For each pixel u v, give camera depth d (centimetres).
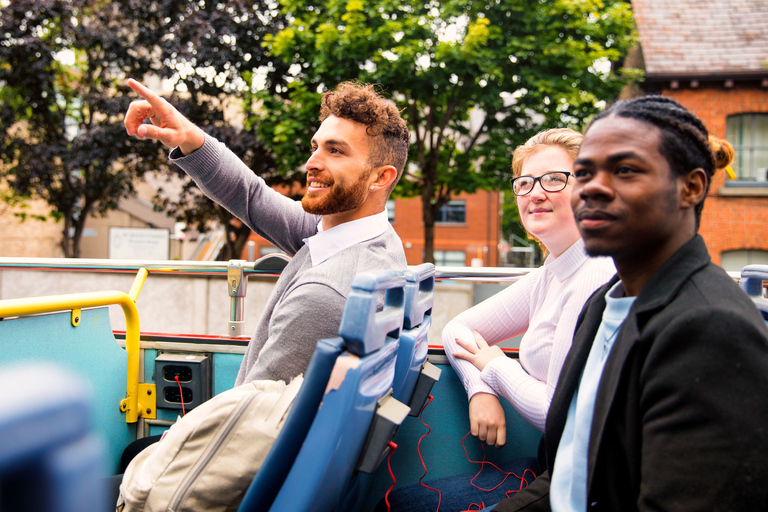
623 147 72
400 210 2697
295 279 129
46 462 33
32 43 1009
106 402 162
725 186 1202
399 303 104
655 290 74
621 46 853
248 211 160
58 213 1216
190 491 92
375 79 781
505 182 902
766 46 1211
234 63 1006
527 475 139
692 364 64
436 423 159
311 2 879
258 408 95
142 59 1039
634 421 73
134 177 1208
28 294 434
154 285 427
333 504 87
